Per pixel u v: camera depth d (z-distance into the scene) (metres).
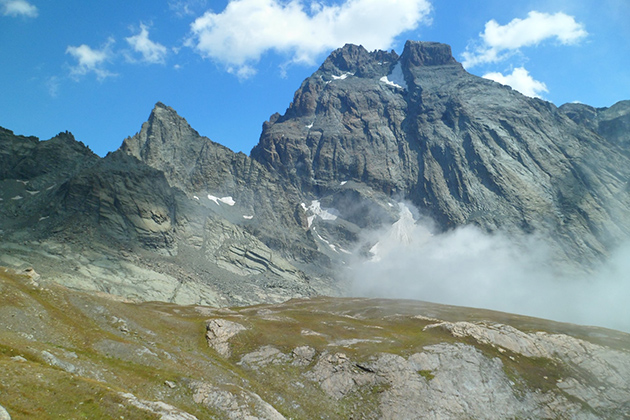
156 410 50.50
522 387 89.56
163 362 71.06
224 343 91.00
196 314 120.31
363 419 75.75
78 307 81.62
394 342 99.00
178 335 90.25
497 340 103.38
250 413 62.66
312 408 75.62
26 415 41.69
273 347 90.94
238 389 67.56
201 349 87.50
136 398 51.53
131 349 71.31
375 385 82.56
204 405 61.44
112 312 85.06
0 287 71.94
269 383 79.50
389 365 86.50
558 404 87.31
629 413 87.69
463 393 84.69
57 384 48.59
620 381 94.62
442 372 87.94
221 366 80.25
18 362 50.88
